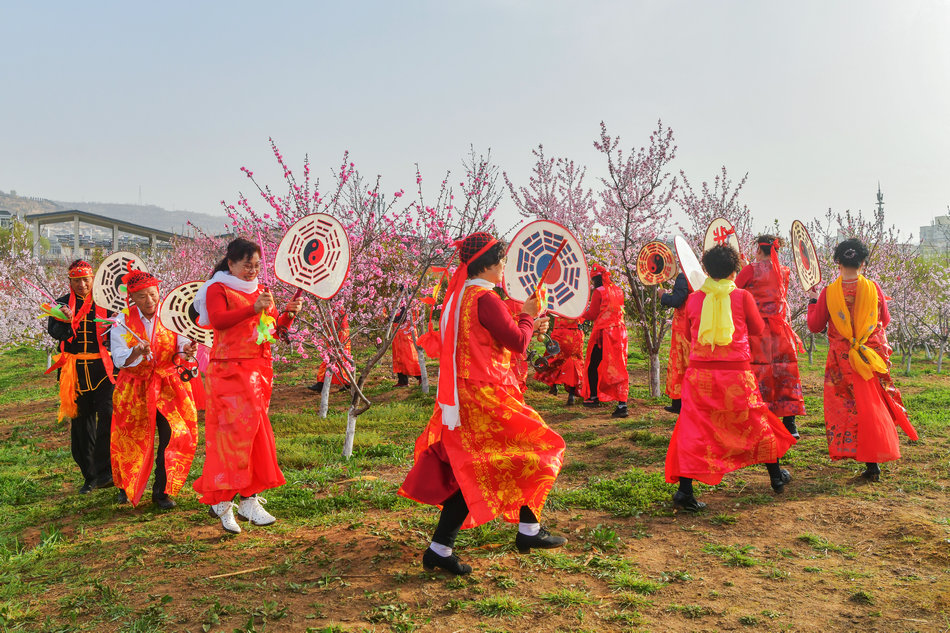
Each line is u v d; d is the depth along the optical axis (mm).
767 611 3064
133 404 5023
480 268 3547
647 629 2912
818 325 5473
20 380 14336
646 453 6270
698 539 4070
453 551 3832
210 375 4316
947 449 5938
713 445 4535
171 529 4418
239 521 4543
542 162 11906
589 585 3363
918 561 3609
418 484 3516
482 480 3391
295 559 3734
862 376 5156
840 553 3799
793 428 6559
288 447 6785
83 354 5570
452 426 3434
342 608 3121
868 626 2922
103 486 5727
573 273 3971
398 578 3428
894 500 4664
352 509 4770
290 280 4574
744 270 6500
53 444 8117
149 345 4879
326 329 6648
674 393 8109
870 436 5082
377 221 7215
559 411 8742
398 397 10250
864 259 5199
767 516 4449
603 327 8312
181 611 3121
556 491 5090
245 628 2926
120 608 3160
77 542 4262
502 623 2967
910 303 13461
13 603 3293
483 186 7191
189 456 5090
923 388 10016
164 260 16891
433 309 4004
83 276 5680
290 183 6938
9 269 15352
